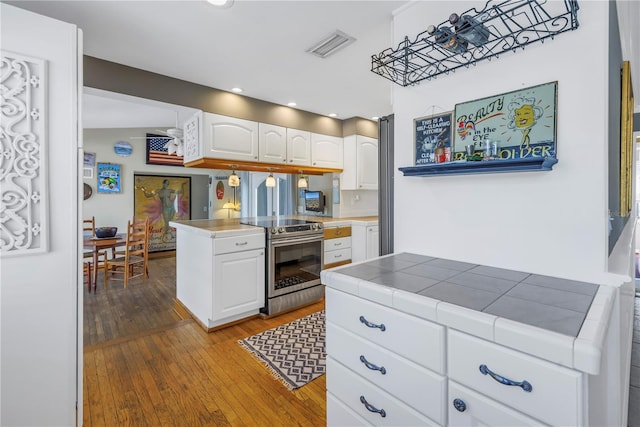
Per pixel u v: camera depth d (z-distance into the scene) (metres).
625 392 1.52
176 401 1.75
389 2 1.68
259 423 1.59
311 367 2.09
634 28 1.88
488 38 1.28
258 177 7.07
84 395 1.79
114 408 1.68
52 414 1.45
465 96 1.42
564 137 1.15
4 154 1.32
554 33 1.15
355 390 1.19
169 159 6.43
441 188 1.53
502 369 0.80
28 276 1.39
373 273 1.28
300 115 3.81
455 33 1.25
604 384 1.03
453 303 0.93
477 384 0.85
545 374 0.73
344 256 3.83
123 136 5.89
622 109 1.86
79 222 1.51
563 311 0.86
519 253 1.28
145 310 3.30
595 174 1.09
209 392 1.83
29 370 1.40
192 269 2.93
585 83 1.10
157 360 2.17
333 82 2.90
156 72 2.67
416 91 1.61
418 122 1.61
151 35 2.05
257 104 3.40
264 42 2.14
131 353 2.27
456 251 1.48
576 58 1.12
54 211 1.44
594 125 1.09
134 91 2.57
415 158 1.62
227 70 2.63
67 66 1.47
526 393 0.76
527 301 0.94
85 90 2.42
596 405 0.87
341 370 1.25
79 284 1.52
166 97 2.75
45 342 1.43
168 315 3.16
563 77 1.15
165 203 6.44
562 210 1.17
